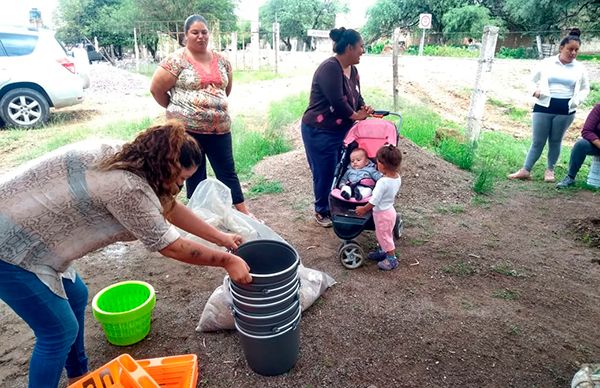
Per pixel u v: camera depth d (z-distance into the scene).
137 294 3.08
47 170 1.82
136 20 29.14
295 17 51.94
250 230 3.25
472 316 3.14
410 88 13.12
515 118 11.51
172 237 1.93
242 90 12.80
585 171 6.70
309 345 2.83
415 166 5.85
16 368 2.72
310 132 4.27
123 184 1.79
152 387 2.20
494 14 36.38
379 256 3.88
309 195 5.42
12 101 8.49
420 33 39.41
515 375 2.61
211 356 2.76
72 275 2.29
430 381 2.56
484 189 5.70
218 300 2.91
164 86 3.96
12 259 1.80
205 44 3.94
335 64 3.96
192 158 1.93
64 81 8.85
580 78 5.79
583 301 3.38
